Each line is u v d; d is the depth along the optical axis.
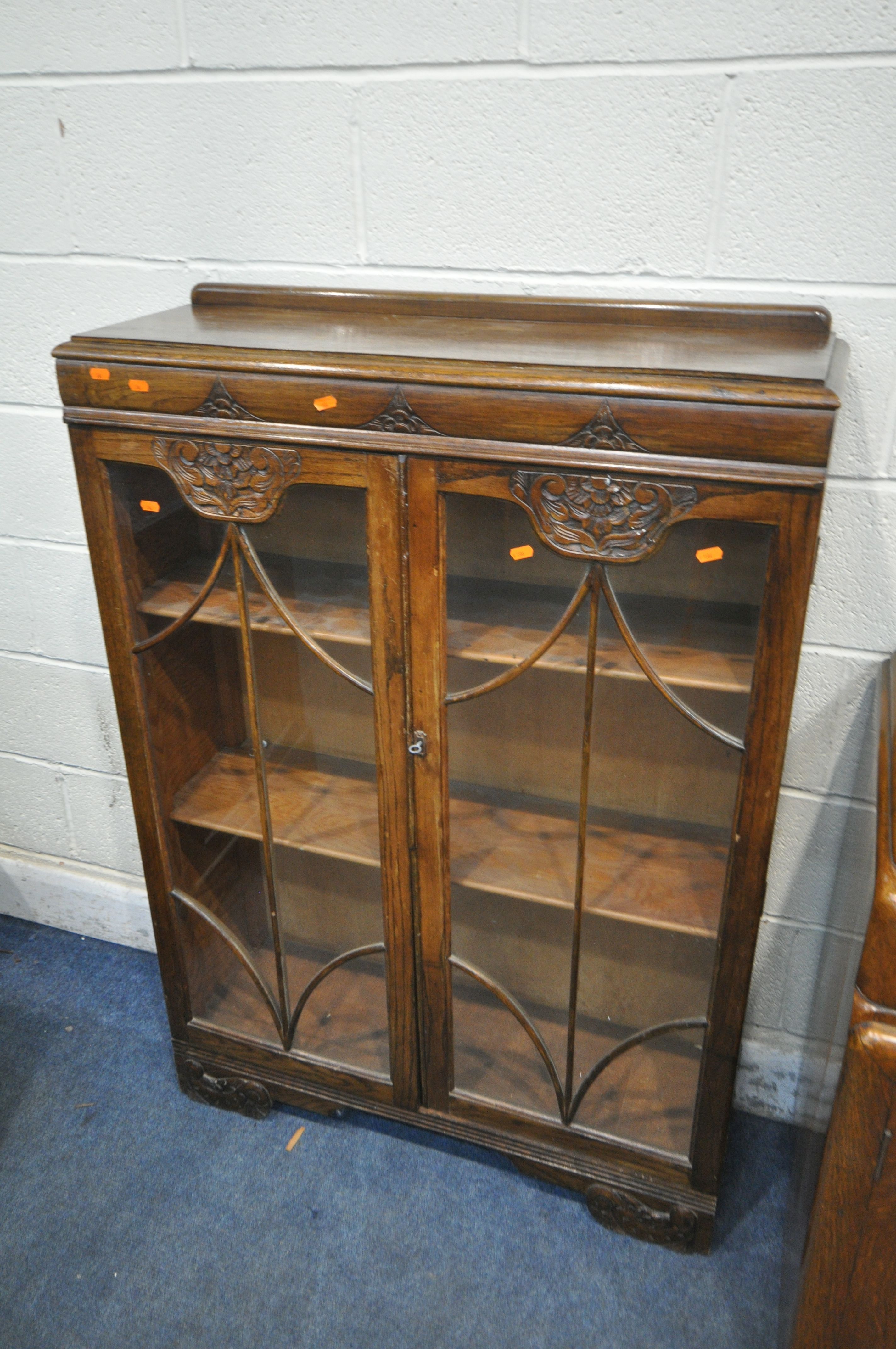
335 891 1.31
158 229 1.34
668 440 0.92
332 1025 1.42
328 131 1.21
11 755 1.81
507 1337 1.24
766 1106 1.55
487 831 1.20
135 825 1.74
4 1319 1.27
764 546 0.94
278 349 1.03
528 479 0.98
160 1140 1.51
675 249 1.15
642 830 1.13
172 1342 1.24
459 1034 1.35
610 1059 1.27
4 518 1.60
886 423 1.15
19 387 1.50
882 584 1.22
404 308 1.24
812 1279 0.99
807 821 1.37
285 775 1.26
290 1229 1.38
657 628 1.00
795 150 1.07
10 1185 1.44
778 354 1.01
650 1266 1.33
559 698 1.08
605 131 1.12
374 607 1.09
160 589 1.18
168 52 1.23
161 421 1.08
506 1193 1.43
